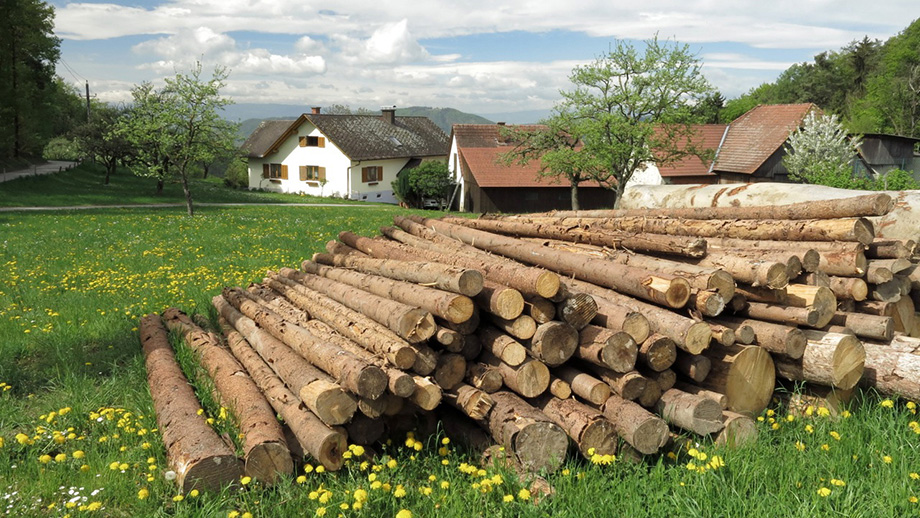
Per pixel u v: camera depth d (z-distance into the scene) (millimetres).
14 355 6633
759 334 4523
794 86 84688
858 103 68312
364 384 3865
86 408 5109
